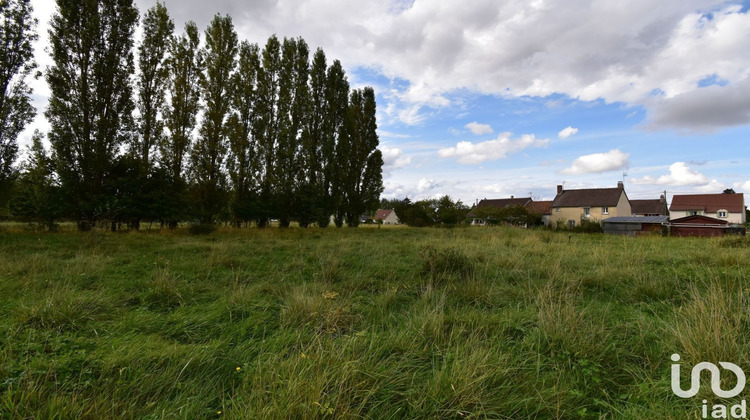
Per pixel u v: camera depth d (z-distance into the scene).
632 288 5.08
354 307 4.25
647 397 2.25
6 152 15.02
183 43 20.31
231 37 21.50
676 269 6.62
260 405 1.95
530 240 12.81
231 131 21.36
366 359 2.64
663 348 2.91
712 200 50.62
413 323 3.46
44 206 15.66
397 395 2.29
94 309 3.81
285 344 3.03
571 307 3.60
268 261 7.96
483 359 2.50
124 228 19.28
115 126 17.22
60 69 16.22
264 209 22.20
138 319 3.59
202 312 4.00
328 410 1.90
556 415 2.06
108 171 17.02
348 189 27.23
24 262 6.24
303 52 25.03
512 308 4.19
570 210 50.50
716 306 3.28
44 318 3.38
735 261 7.06
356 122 28.47
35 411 1.91
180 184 19.28
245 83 22.73
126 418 1.94
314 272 6.51
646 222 25.05
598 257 8.01
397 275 6.45
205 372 2.55
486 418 2.02
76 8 16.55
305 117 24.72
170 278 5.39
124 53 17.84
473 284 5.01
